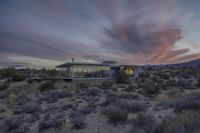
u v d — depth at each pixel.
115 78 30.75
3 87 24.50
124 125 6.72
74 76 30.97
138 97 13.34
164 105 9.35
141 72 41.22
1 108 13.41
